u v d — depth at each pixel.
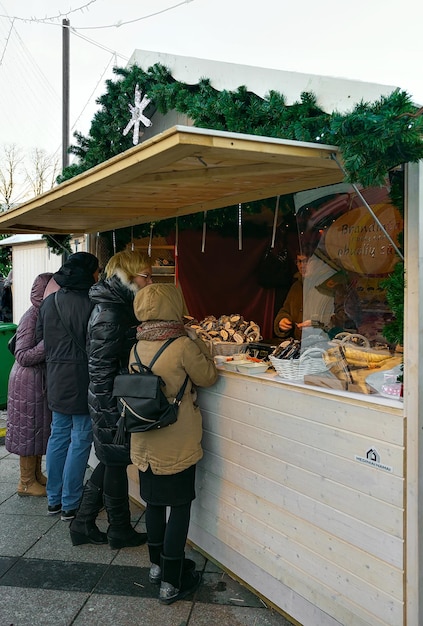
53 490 3.61
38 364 3.81
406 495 1.90
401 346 2.29
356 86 1.96
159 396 2.45
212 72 2.39
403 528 1.90
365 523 2.04
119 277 2.95
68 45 10.66
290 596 2.43
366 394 2.10
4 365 6.61
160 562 2.72
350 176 1.77
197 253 4.68
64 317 3.38
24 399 3.81
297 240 4.23
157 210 3.73
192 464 2.59
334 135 1.81
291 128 1.98
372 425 1.99
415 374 1.87
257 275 4.56
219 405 2.80
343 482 2.12
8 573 2.92
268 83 2.18
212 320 3.87
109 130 3.02
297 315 4.02
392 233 2.63
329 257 3.05
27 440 3.82
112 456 2.95
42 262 9.58
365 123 1.68
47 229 4.71
